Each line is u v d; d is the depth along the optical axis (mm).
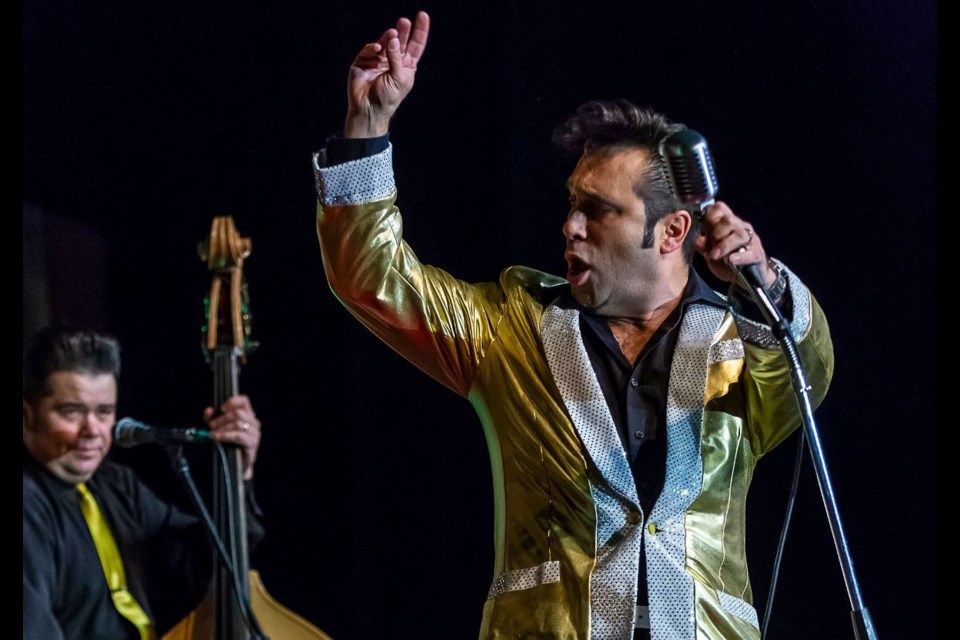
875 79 9859
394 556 10328
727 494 6867
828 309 9914
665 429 6867
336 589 10289
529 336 7023
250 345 8352
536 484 6777
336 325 10438
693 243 7211
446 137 10219
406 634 10266
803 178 9945
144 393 10148
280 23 10383
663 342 7031
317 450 10406
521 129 10094
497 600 6707
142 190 10328
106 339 8961
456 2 10242
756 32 9969
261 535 8430
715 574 6727
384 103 6891
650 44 10055
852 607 6145
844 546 6148
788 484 9844
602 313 7141
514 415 6895
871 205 9867
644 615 6578
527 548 6727
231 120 10406
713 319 7066
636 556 6590
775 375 6859
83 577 8758
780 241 9977
